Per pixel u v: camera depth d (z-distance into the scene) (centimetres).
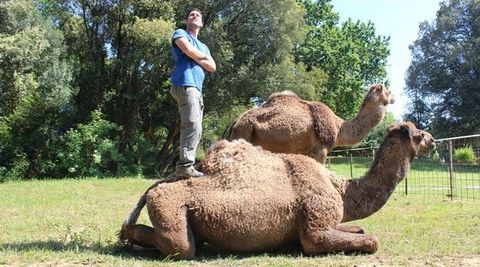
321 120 770
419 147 650
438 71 4556
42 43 2550
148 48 2747
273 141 748
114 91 2998
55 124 2764
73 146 2598
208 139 3581
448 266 522
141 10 2847
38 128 2734
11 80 2620
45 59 2797
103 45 2941
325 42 4128
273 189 577
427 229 794
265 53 3008
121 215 1002
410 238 705
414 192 1617
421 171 2320
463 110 4425
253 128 754
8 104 2836
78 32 2897
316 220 570
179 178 598
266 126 748
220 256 579
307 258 561
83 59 2962
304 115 766
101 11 2833
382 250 606
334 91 4212
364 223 863
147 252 618
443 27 4575
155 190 580
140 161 2981
